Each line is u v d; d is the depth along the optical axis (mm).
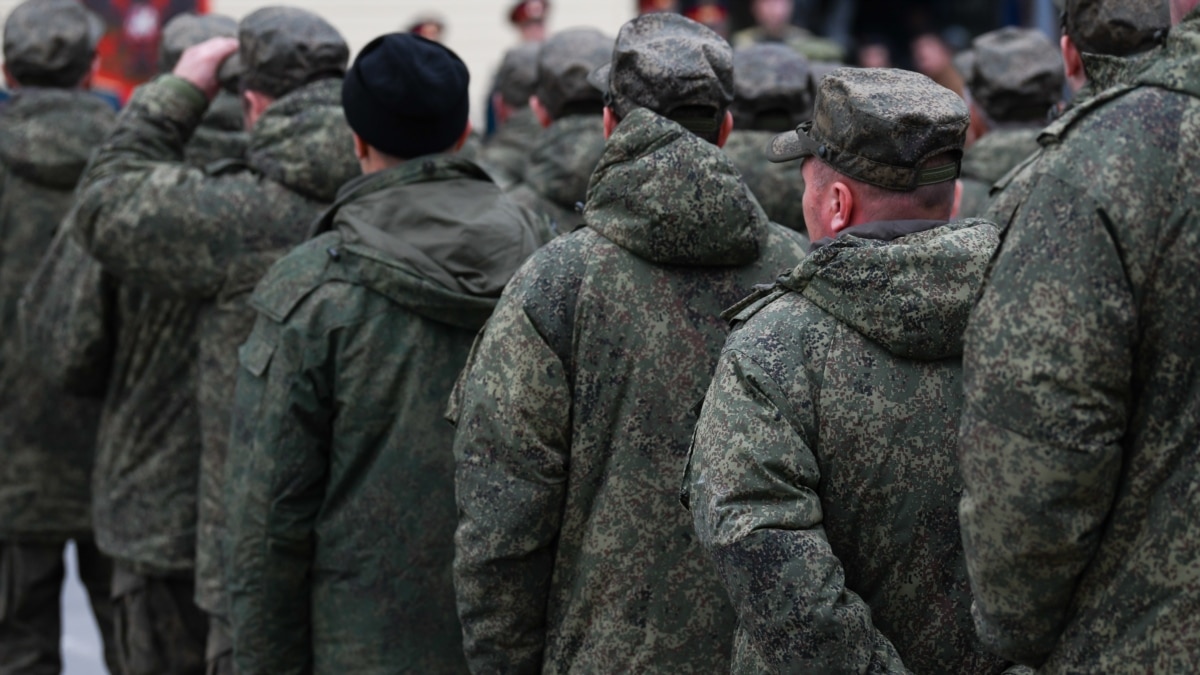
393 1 30328
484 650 6574
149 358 10375
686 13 28781
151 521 10422
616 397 6402
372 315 7785
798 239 6891
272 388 7797
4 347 12641
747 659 5523
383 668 7910
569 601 6527
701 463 5363
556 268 6457
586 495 6449
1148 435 4441
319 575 8023
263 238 9102
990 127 11672
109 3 24328
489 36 30734
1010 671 5398
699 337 6418
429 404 7867
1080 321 4348
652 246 6363
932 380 5363
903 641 5430
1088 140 4438
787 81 10953
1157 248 4340
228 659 9648
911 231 5484
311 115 9086
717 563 5250
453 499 7953
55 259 11086
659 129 6359
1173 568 4398
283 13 9445
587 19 30938
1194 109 4367
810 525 5184
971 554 4621
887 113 5434
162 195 9078
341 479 7887
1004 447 4434
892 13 31438
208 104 9688
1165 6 7496
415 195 7953
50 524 12711
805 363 5348
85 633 15945
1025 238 4473
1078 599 4559
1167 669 4391
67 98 12766
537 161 12250
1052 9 23266
